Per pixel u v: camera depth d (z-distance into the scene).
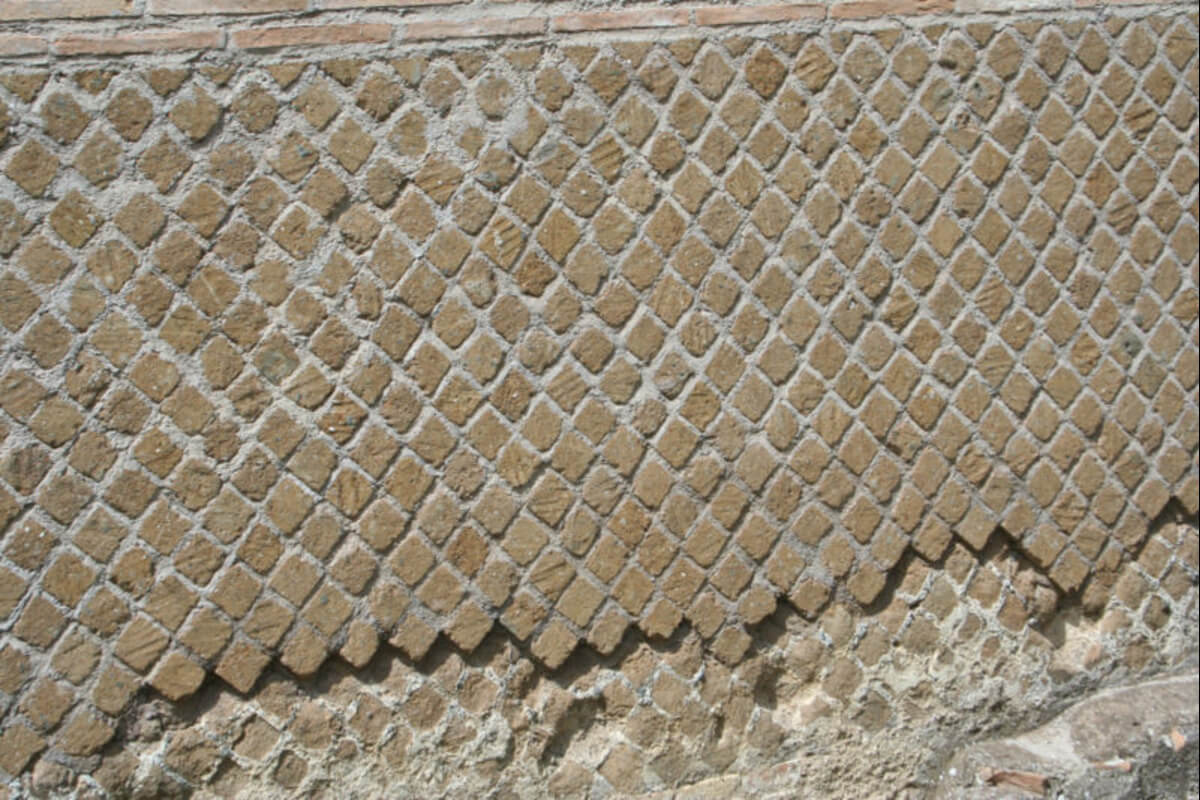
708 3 3.19
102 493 2.79
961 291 3.43
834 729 3.35
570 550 3.12
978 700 3.46
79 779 2.78
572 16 3.08
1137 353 3.62
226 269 2.87
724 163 3.21
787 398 3.28
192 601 2.85
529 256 3.07
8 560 2.73
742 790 3.26
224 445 2.87
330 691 2.96
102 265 2.79
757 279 3.25
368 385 2.96
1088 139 3.53
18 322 2.73
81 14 2.77
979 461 3.46
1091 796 3.32
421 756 3.01
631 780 3.17
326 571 2.94
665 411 3.18
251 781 2.90
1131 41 3.56
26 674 2.75
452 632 3.03
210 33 2.85
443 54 3.00
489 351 3.04
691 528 3.21
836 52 3.29
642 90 3.14
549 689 3.12
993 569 3.51
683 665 3.22
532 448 3.08
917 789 3.41
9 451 2.73
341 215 2.94
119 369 2.80
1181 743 3.44
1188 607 3.72
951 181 3.40
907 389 3.39
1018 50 3.45
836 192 3.30
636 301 3.15
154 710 2.84
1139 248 3.61
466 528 3.04
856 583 3.36
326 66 2.92
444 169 3.00
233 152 2.87
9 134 2.72
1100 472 3.59
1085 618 3.62
